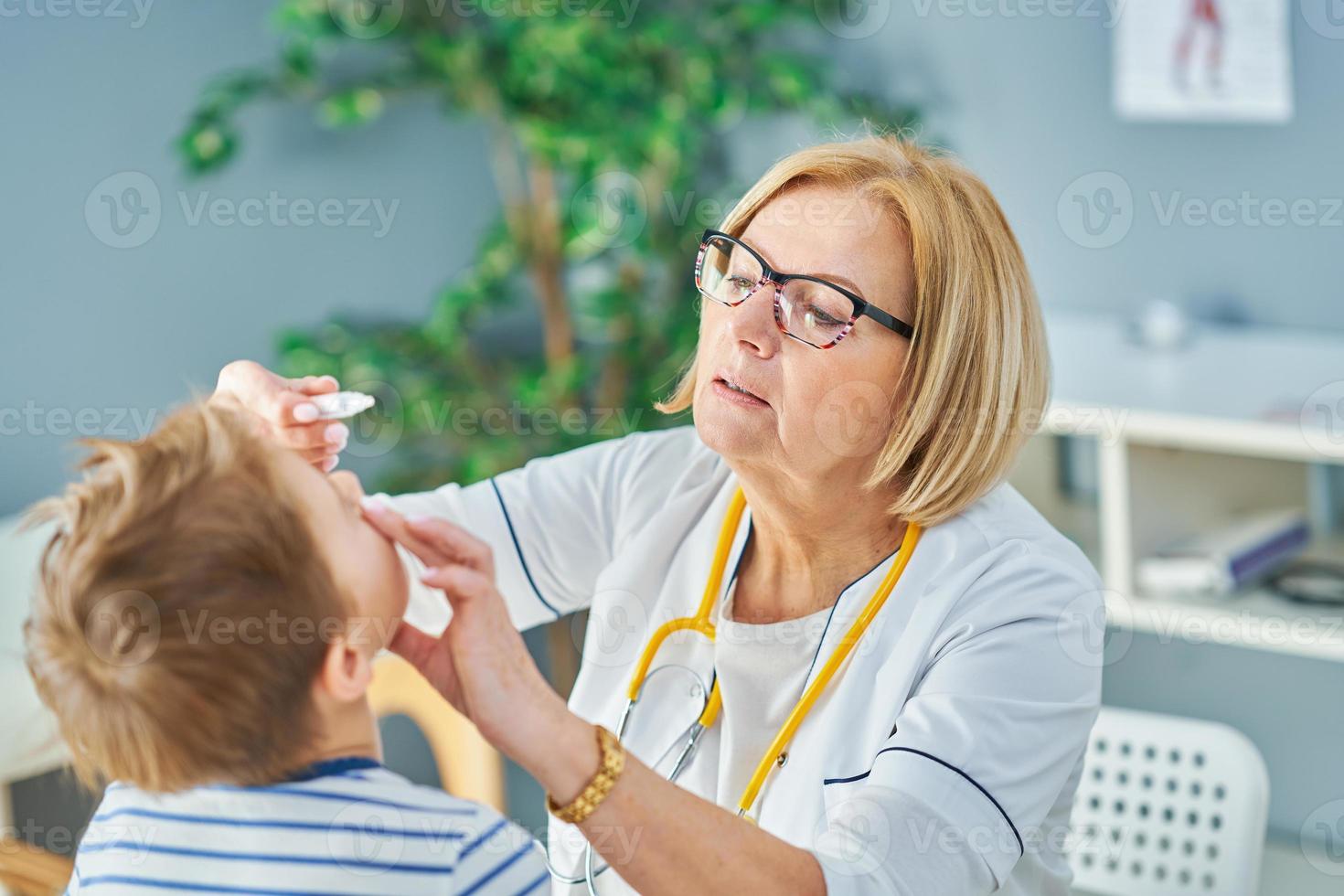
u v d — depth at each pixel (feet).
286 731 2.51
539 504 4.27
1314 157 6.66
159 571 2.39
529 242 8.45
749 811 3.63
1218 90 6.87
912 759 3.16
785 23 8.40
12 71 6.86
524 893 2.64
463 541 2.72
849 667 3.61
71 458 7.29
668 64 7.97
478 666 2.60
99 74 7.20
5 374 7.01
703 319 3.76
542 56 7.59
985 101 7.72
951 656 3.38
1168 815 5.14
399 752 8.64
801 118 8.39
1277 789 7.29
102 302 7.36
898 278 3.53
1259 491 6.77
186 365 7.78
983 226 3.61
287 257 8.18
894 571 3.68
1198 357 6.67
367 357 7.96
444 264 9.03
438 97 8.75
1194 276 7.19
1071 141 7.45
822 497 3.68
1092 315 7.59
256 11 7.89
